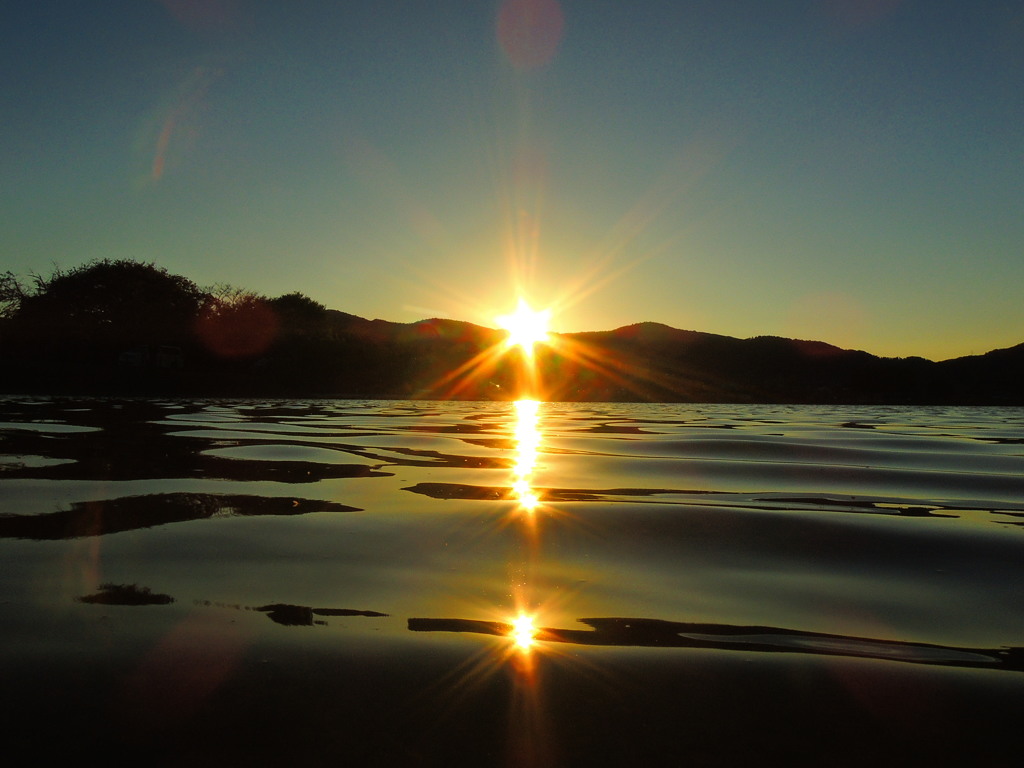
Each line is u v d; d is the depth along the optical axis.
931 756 2.11
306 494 6.01
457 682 2.54
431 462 8.37
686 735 2.21
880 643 2.92
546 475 7.39
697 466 8.26
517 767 2.04
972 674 2.63
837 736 2.21
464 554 4.20
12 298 47.56
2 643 2.79
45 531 4.55
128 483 6.39
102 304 48.12
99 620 3.04
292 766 2.03
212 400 28.97
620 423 17.25
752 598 3.46
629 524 5.00
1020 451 10.62
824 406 37.12
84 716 2.26
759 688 2.52
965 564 4.05
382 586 3.58
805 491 6.51
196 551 4.14
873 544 4.50
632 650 2.84
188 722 2.24
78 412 17.25
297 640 2.88
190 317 48.88
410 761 2.06
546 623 3.12
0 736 2.14
